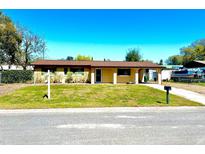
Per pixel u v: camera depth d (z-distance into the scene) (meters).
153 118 11.15
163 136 7.82
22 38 49.00
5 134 8.12
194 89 25.81
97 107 14.30
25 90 23.66
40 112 13.00
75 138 7.61
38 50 52.78
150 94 20.98
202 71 41.72
